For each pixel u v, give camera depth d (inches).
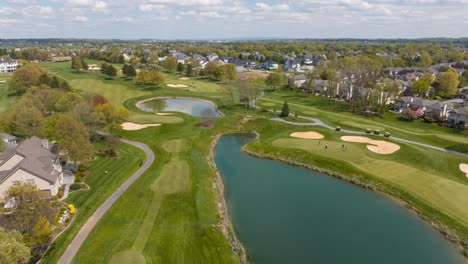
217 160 2856.8
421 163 2645.2
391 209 2023.9
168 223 1745.8
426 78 6328.7
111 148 2881.4
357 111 4594.0
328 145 3063.5
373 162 2657.5
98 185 2160.4
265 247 1605.6
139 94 5506.9
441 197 2098.9
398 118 4261.8
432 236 1743.4
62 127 2381.9
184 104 5157.5
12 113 3009.4
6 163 2075.5
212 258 1487.5
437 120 4077.3
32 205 1537.9
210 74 7495.1
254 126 3801.7
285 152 2947.8
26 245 1362.0
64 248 1497.3
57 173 2098.9
